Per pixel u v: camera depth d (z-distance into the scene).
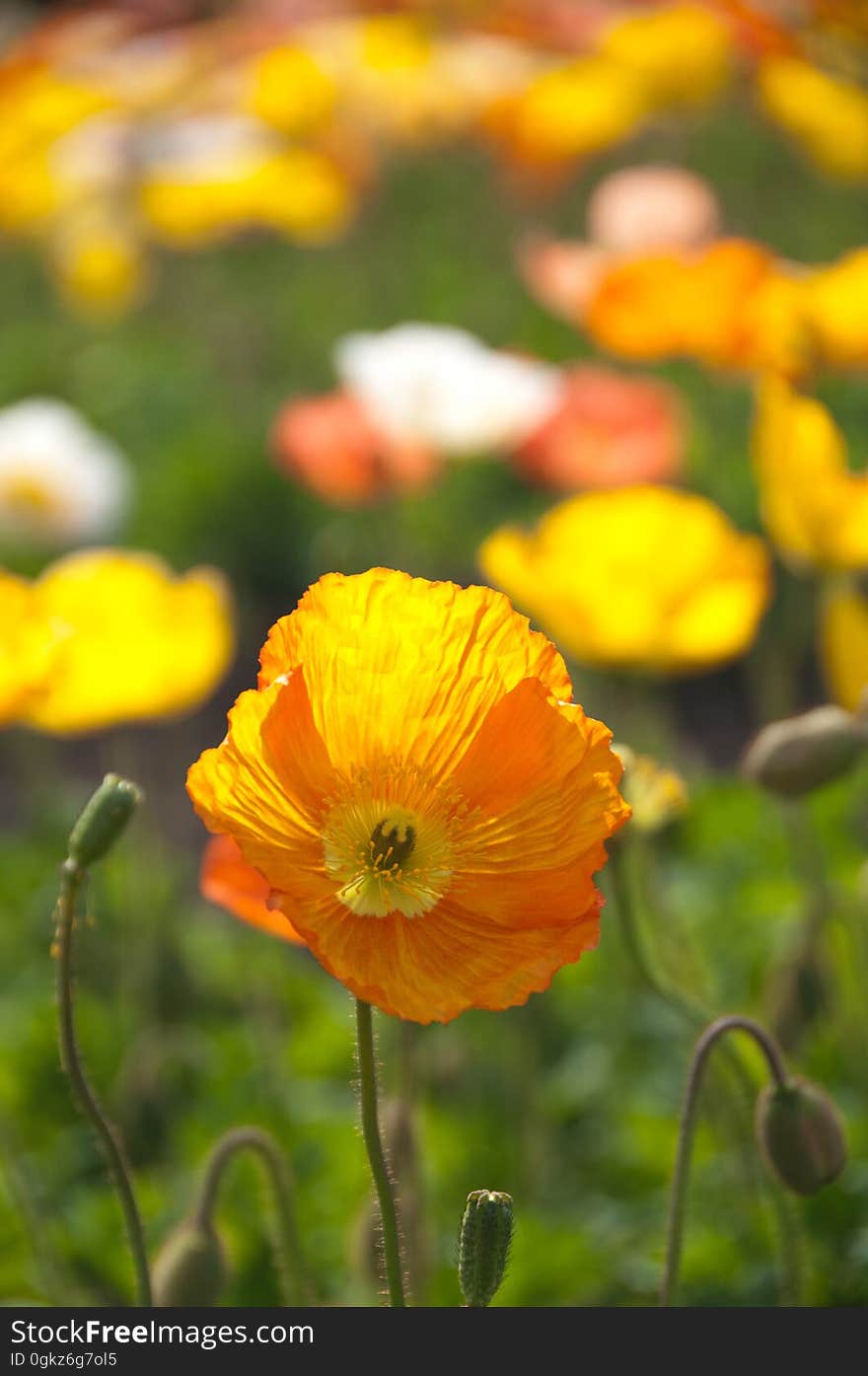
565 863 0.66
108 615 0.94
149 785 1.93
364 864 0.67
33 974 1.37
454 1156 1.05
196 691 0.95
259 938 1.30
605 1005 1.23
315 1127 1.08
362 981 0.65
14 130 2.20
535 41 2.25
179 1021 1.24
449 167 4.13
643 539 0.99
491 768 0.67
